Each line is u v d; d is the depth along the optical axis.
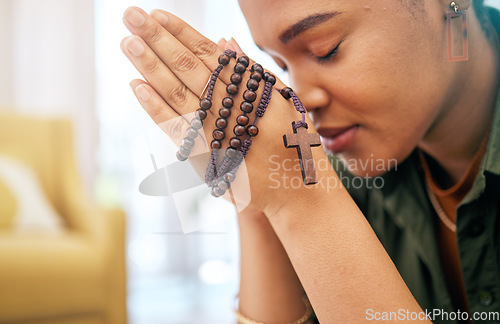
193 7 2.62
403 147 0.48
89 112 2.68
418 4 0.42
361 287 0.37
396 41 0.42
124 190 2.55
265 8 0.42
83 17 2.66
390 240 0.66
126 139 2.60
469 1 0.45
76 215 1.85
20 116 2.11
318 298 0.38
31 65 2.60
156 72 0.41
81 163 2.64
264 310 0.56
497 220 0.52
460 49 0.46
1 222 1.67
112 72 2.71
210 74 0.42
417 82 0.44
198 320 1.90
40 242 1.55
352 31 0.42
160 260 2.68
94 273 1.50
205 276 2.69
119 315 1.57
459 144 0.55
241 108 0.40
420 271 0.63
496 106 0.50
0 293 1.37
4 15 2.56
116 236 1.57
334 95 0.45
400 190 0.62
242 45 0.72
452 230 0.60
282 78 0.53
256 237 0.56
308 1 0.41
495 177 0.51
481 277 0.53
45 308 1.43
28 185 1.82
